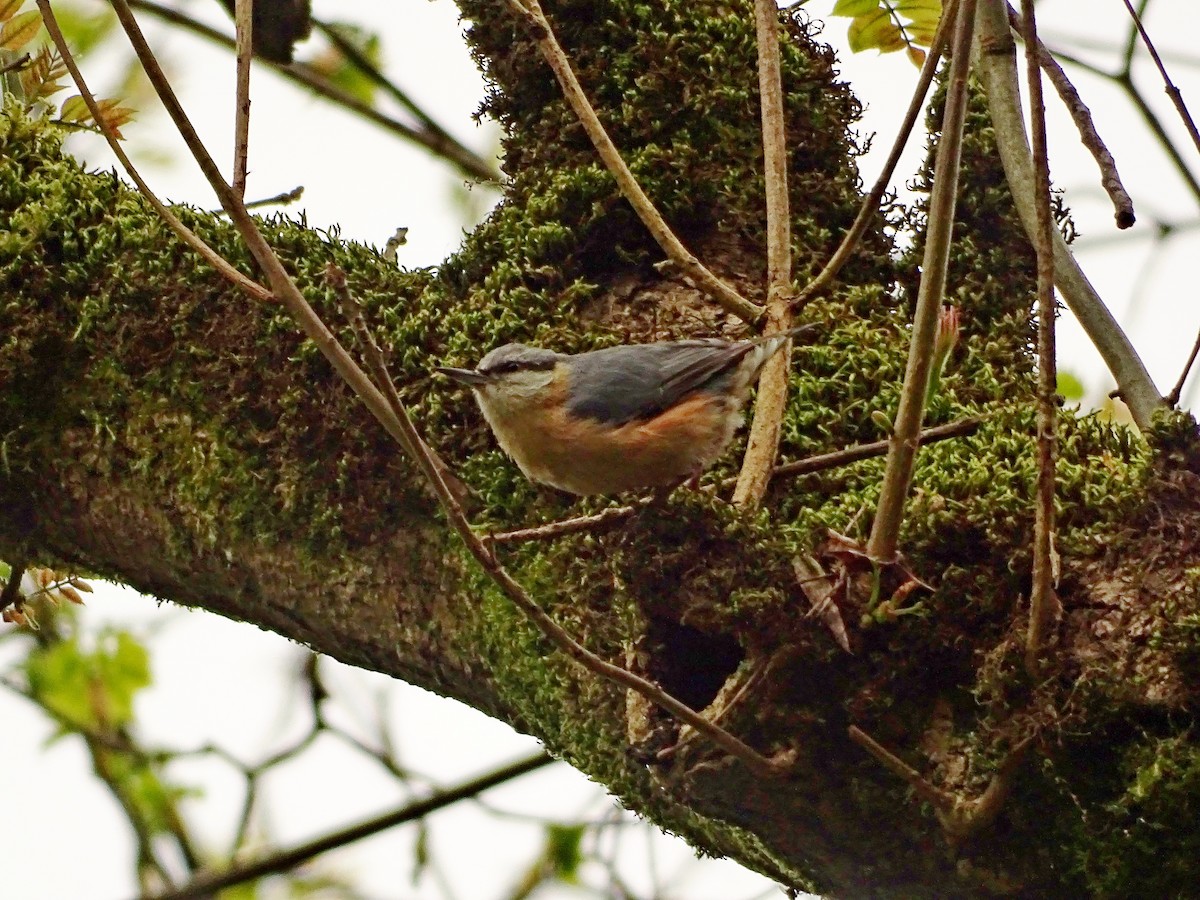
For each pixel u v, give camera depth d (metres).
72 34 12.66
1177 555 5.91
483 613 7.41
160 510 8.12
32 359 8.05
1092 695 5.77
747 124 8.91
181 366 7.95
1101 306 7.04
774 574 6.22
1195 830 5.60
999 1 7.77
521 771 11.24
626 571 6.43
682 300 8.47
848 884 6.57
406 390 7.92
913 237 8.78
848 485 7.08
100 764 13.03
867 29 9.55
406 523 7.67
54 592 11.53
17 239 8.05
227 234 8.09
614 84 8.93
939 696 6.21
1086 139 6.95
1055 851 5.93
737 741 5.91
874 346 7.98
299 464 7.78
